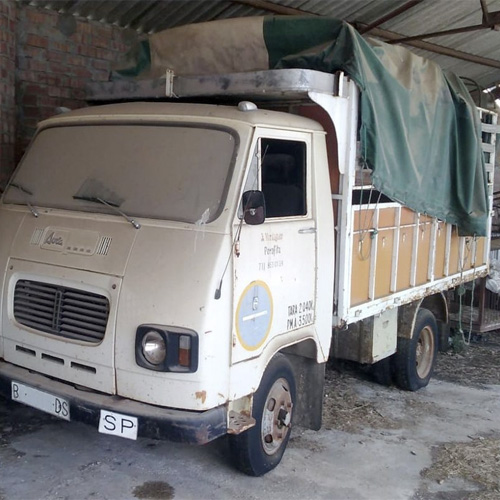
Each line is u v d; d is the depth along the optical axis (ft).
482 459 16.79
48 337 13.46
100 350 12.67
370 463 16.19
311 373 16.08
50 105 23.20
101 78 24.63
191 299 12.10
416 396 21.66
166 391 12.13
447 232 21.95
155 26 25.79
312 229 15.02
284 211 14.44
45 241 14.02
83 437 16.25
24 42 22.25
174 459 15.43
